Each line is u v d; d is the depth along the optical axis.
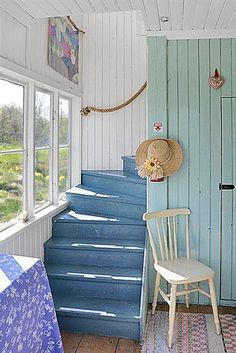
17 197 3.19
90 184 4.73
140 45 4.95
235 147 3.35
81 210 4.13
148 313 3.22
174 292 2.77
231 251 3.39
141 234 3.59
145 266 3.08
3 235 2.76
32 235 3.23
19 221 3.15
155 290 3.22
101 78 5.02
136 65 4.96
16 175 3.16
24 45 2.95
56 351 1.98
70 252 3.44
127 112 5.00
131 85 4.98
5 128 2.94
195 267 3.03
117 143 5.03
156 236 3.43
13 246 2.85
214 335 2.84
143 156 3.43
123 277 3.12
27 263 1.89
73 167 4.87
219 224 3.39
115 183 4.30
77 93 4.69
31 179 3.36
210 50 3.32
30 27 3.07
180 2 2.61
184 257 3.35
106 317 2.82
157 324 3.03
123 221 3.63
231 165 3.37
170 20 3.02
